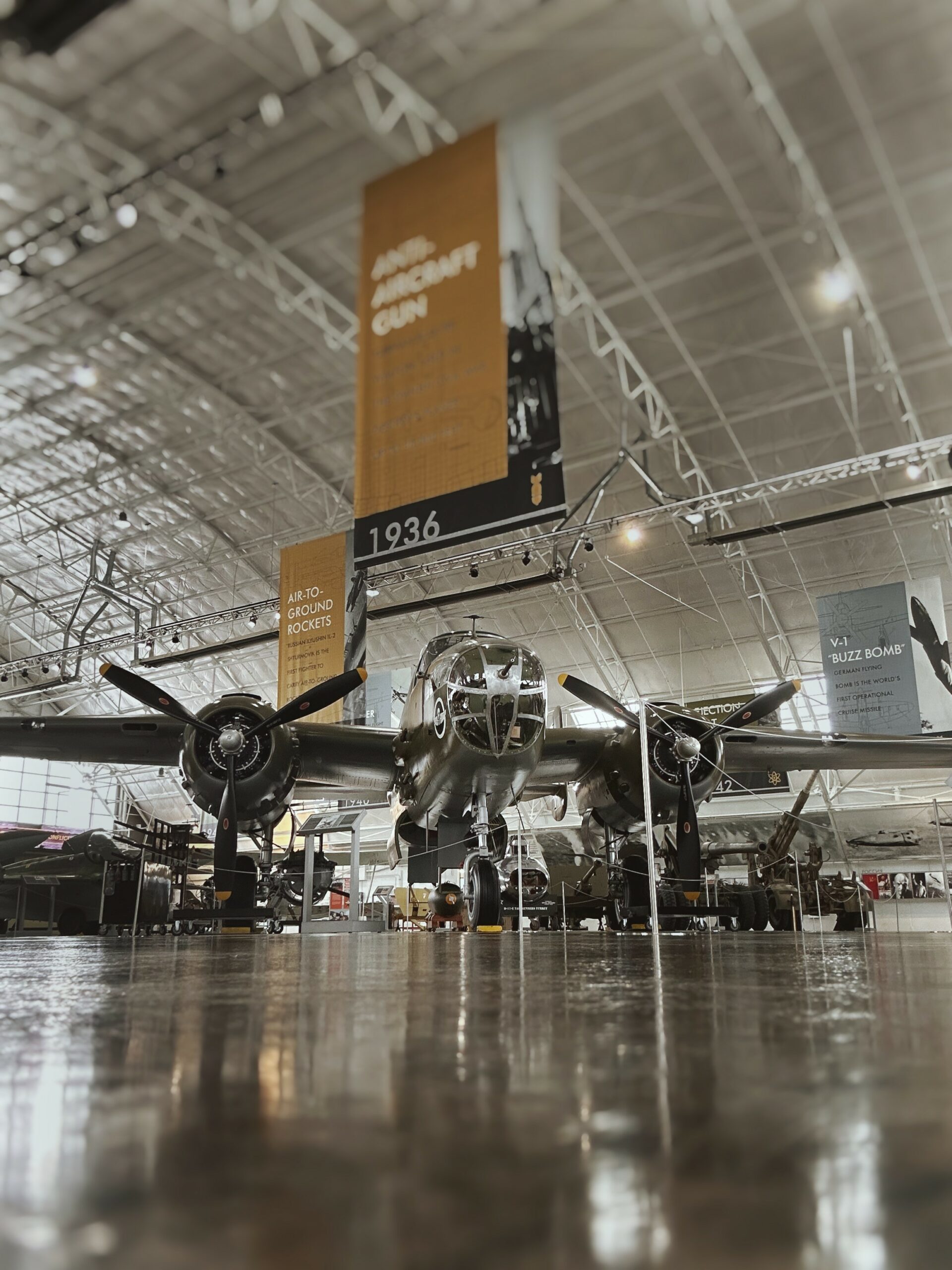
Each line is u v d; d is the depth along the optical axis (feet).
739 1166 3.31
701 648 108.47
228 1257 2.37
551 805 62.54
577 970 15.71
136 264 62.39
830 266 58.90
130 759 52.85
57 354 74.54
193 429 85.05
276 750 43.21
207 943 33.47
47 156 50.85
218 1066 5.63
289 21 42.78
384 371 30.81
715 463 80.07
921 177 53.26
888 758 59.11
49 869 63.31
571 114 48.60
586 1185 3.07
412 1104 4.46
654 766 46.11
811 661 104.58
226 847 41.39
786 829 70.18
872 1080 5.03
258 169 52.44
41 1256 2.37
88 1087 4.92
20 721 47.44
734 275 61.77
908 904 102.42
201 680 136.46
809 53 46.70
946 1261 2.34
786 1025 7.58
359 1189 3.02
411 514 29.78
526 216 32.14
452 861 45.80
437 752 39.45
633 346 69.05
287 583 76.54
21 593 126.21
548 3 41.47
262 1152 3.52
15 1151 3.55
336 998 10.39
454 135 47.73
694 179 53.67
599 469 85.35
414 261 30.86
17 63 45.03
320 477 88.84
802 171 52.01
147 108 48.78
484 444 29.09
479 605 113.39
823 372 68.64
